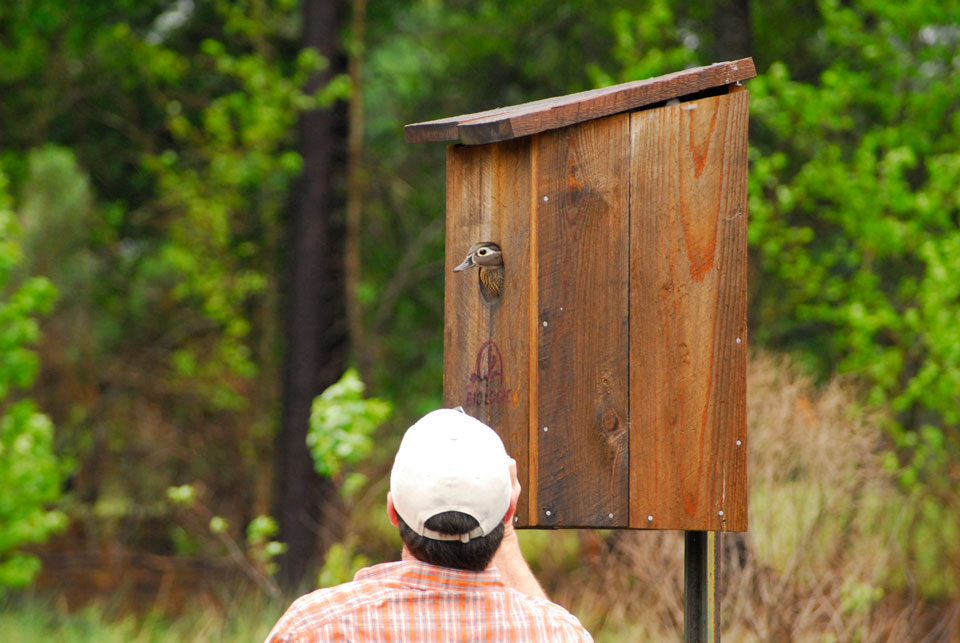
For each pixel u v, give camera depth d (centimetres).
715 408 478
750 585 948
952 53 1512
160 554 1970
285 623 342
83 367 1906
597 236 498
